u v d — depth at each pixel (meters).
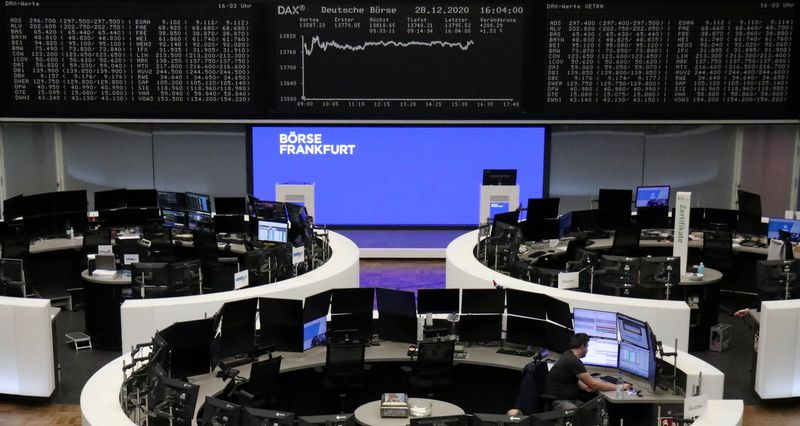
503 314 8.41
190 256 12.16
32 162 15.04
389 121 13.15
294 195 12.45
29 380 8.52
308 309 7.98
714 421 6.21
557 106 12.98
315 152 15.23
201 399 7.02
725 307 11.83
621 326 7.47
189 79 12.71
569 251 11.47
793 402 8.66
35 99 12.61
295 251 10.09
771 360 8.52
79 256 11.84
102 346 10.14
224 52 12.66
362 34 12.85
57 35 12.45
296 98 12.98
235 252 11.80
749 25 12.62
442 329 8.30
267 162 15.22
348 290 8.16
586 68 12.84
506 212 11.77
